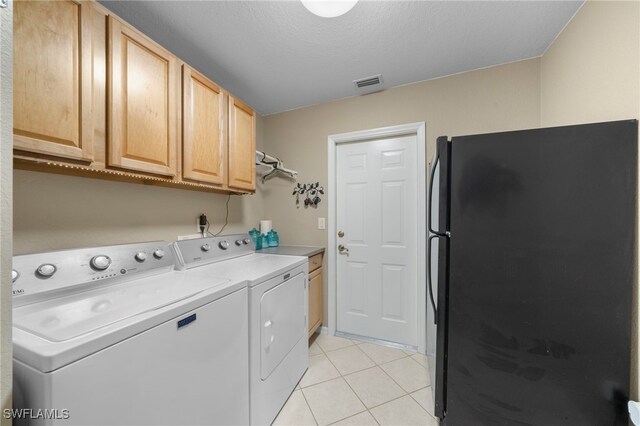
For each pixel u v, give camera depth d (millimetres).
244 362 1238
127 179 1366
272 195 2730
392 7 1341
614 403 926
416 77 2062
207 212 2027
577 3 1319
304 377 1822
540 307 1003
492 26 1490
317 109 2529
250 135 2037
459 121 2006
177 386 900
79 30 979
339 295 2508
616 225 919
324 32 1526
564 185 969
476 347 1096
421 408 1526
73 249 1074
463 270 1106
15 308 856
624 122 915
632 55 1012
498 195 1050
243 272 1436
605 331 934
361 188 2414
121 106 1119
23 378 618
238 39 1582
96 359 673
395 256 2291
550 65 1661
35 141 858
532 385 1020
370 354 2123
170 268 1448
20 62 824
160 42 1601
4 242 485
